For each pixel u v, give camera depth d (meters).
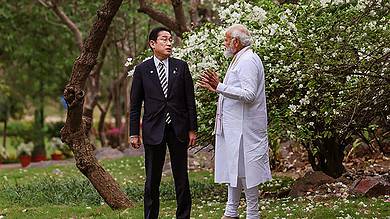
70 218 8.15
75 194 10.01
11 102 25.91
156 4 16.20
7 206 9.55
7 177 13.95
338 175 9.86
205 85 6.35
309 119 8.59
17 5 18.27
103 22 7.78
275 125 8.42
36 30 19.17
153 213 6.65
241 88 6.27
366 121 8.48
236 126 6.37
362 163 12.41
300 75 7.79
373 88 7.41
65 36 18.97
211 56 8.55
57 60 20.00
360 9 8.02
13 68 23.19
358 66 7.18
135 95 6.62
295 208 7.70
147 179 6.61
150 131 6.50
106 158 16.58
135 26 18.59
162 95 6.52
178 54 8.81
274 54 8.23
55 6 16.27
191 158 14.40
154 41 6.60
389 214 7.16
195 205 8.61
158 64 6.60
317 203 7.98
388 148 12.59
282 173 12.47
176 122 6.51
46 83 22.91
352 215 7.12
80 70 7.95
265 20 8.60
